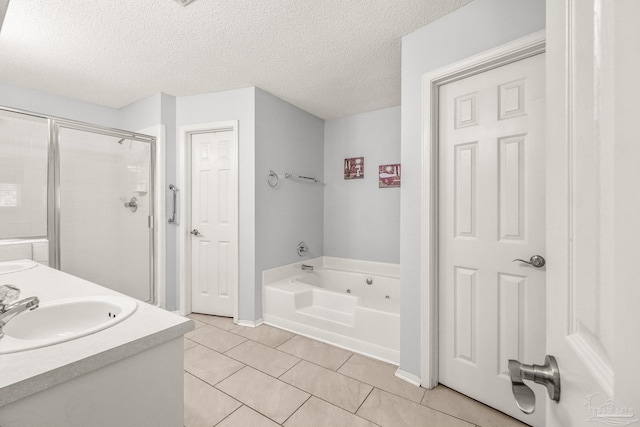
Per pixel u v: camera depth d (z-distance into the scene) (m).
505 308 1.53
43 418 0.61
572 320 0.44
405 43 1.87
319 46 2.04
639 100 0.27
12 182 2.37
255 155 2.71
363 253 3.40
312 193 3.47
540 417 1.40
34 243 2.22
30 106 2.73
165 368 0.83
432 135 1.73
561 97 0.48
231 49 2.09
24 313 0.97
